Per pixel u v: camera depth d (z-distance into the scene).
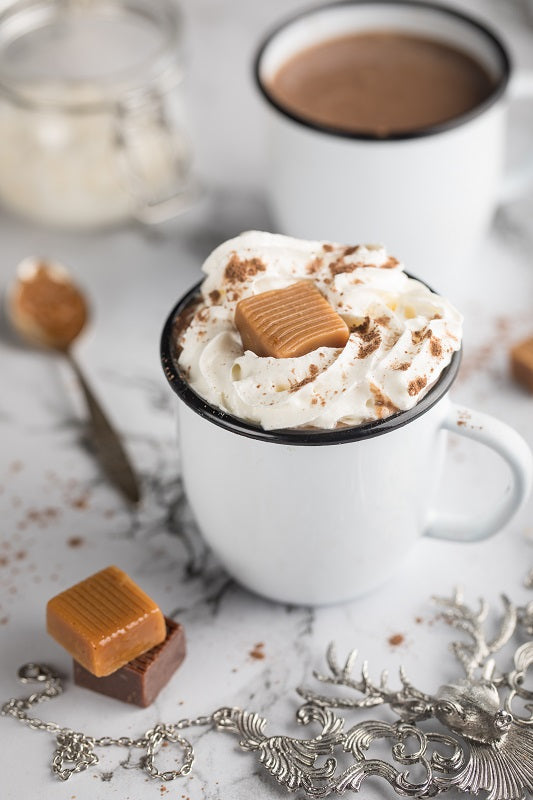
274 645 0.52
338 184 0.59
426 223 0.60
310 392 0.46
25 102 0.64
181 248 0.67
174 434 0.59
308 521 0.49
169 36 0.66
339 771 0.49
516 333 0.62
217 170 0.71
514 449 0.49
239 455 0.48
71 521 0.56
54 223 0.68
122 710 0.50
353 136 0.57
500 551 0.55
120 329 0.64
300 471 0.47
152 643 0.50
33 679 0.51
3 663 0.52
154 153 0.67
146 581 0.54
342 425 0.47
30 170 0.65
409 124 0.60
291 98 0.62
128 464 0.57
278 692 0.51
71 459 0.59
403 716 0.50
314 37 0.65
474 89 0.62
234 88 0.75
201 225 0.68
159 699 0.51
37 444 0.59
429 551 0.55
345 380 0.47
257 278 0.49
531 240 0.66
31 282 0.64
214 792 0.48
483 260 0.66
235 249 0.50
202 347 0.48
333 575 0.51
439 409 0.48
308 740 0.49
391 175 0.58
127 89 0.64
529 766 0.48
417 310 0.49
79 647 0.49
